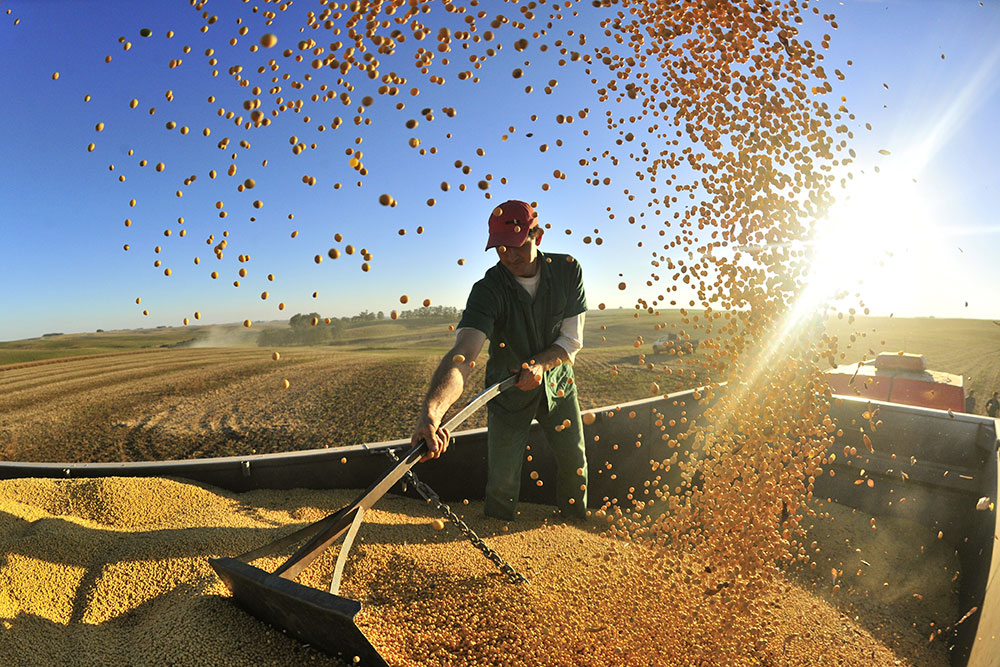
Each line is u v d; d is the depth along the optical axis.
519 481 3.74
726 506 3.02
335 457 3.84
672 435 4.94
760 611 2.81
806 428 3.11
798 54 3.07
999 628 2.02
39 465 3.59
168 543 2.66
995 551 2.62
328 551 2.89
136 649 1.97
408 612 2.48
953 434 3.96
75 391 23.22
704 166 3.27
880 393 6.40
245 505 3.45
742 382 3.28
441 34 2.42
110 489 3.21
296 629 1.97
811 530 4.09
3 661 1.78
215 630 2.02
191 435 14.01
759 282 3.12
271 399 19.20
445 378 2.71
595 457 4.47
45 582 2.30
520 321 3.42
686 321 3.39
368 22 2.51
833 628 2.93
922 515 4.01
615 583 2.87
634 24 3.31
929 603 3.29
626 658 2.28
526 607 2.52
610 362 28.02
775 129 3.10
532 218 3.19
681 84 3.30
